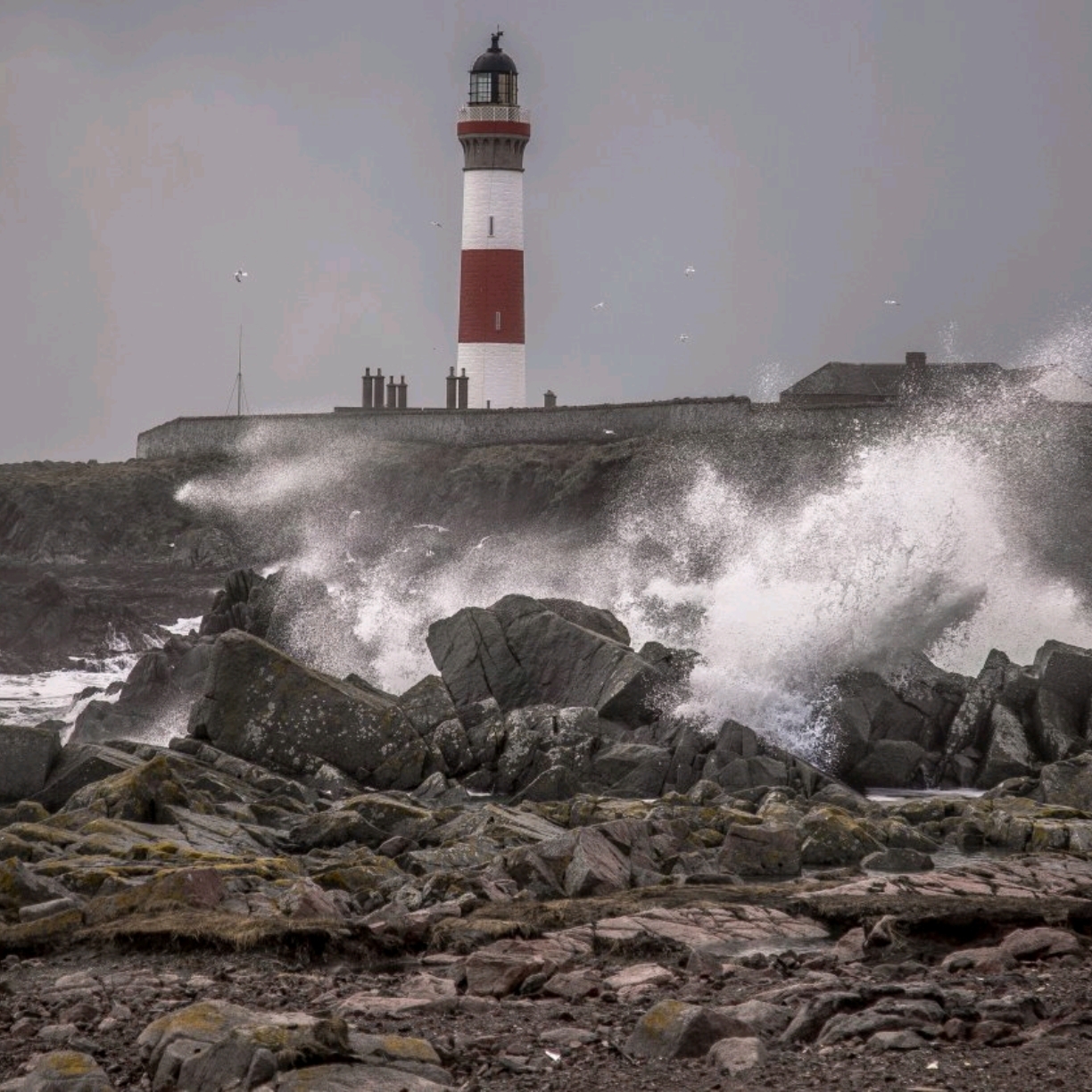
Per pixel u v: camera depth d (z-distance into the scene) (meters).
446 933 51.22
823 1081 35.31
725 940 51.78
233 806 82.88
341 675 132.12
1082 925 52.78
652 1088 35.38
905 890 59.69
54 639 186.25
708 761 96.88
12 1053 38.28
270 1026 36.34
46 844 68.38
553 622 108.12
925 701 105.00
